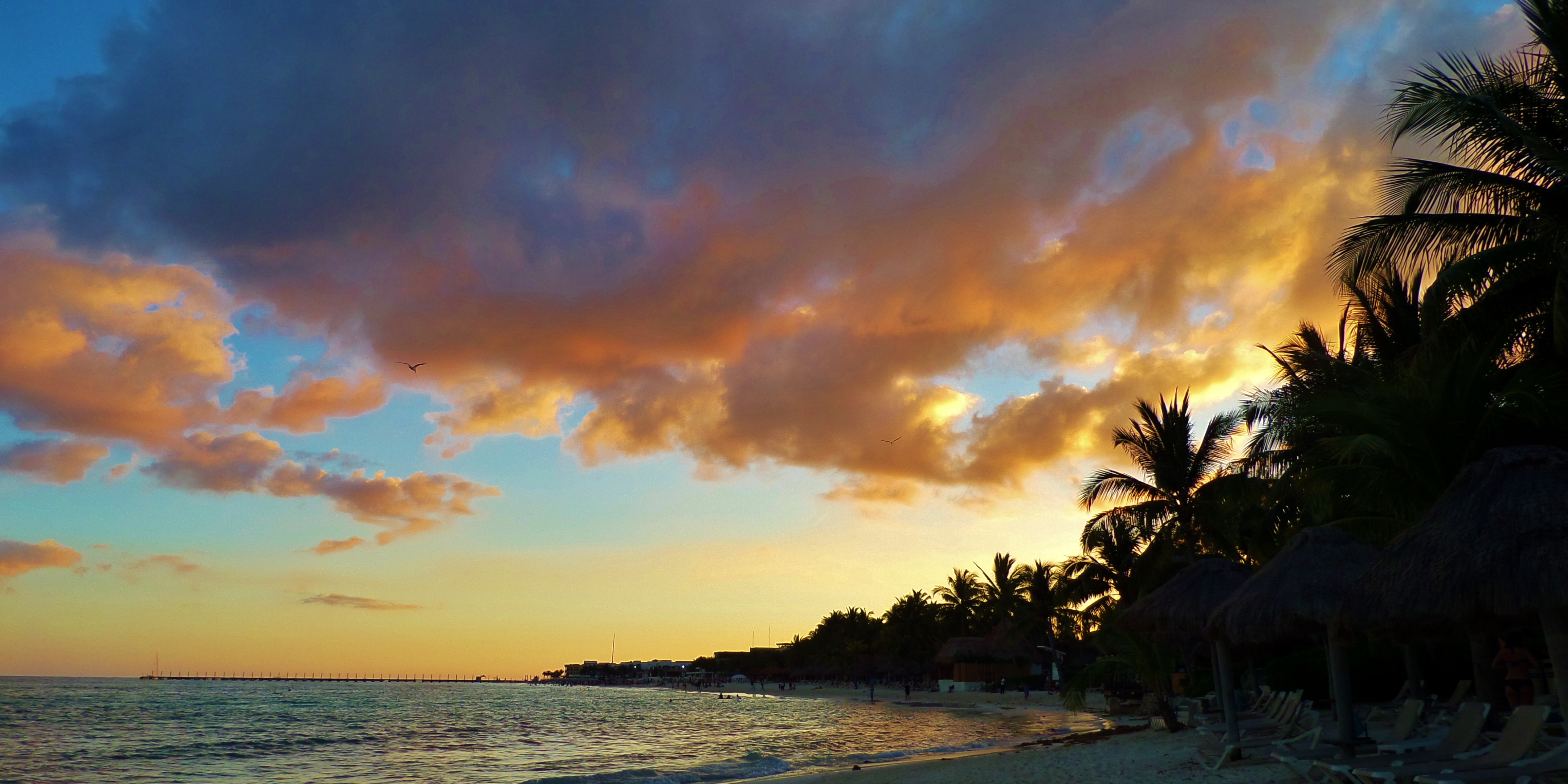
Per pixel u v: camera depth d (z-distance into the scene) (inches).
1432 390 567.8
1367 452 609.6
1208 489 1299.2
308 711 3371.1
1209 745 616.7
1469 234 562.6
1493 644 694.5
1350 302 815.1
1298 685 884.6
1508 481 297.7
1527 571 263.6
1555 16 528.4
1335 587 444.1
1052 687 2802.7
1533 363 584.4
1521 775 279.6
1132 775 561.9
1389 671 850.1
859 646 5482.3
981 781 634.8
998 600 3051.2
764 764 1120.8
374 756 1550.2
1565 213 534.3
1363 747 419.5
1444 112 522.6
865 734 1705.2
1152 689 909.2
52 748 1753.2
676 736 1899.6
